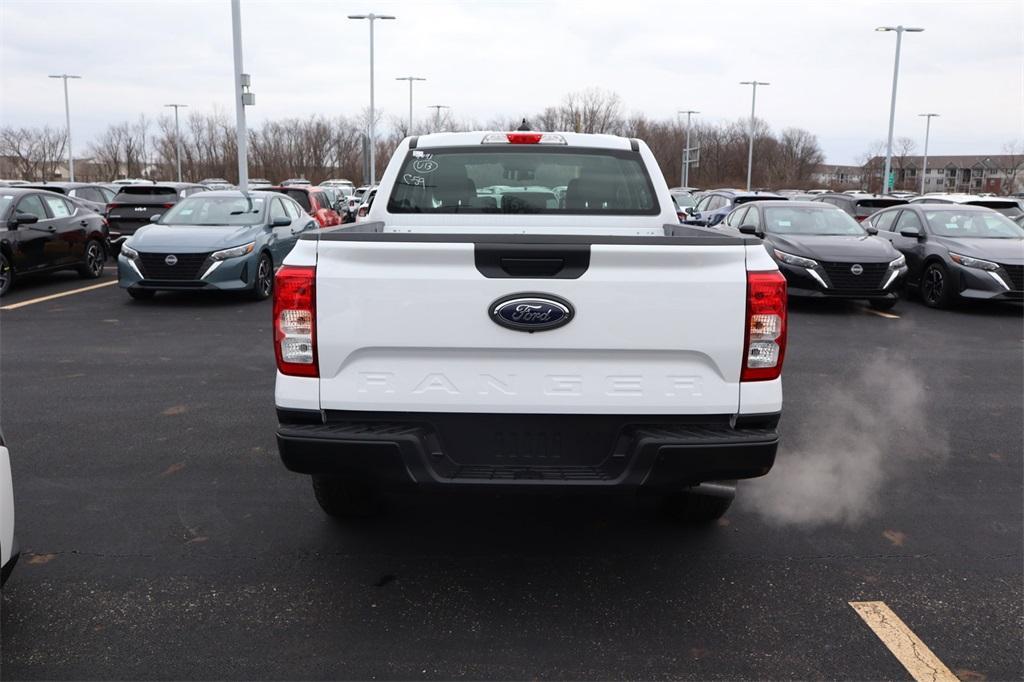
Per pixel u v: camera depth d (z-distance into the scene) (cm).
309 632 311
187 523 407
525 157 486
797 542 394
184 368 739
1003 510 437
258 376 711
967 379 739
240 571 358
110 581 348
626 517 421
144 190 1736
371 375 306
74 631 309
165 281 1080
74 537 389
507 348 302
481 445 312
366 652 298
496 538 395
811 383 720
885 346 892
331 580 351
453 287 298
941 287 1159
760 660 296
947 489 467
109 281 1366
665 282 299
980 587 351
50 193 1321
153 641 303
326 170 7269
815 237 1172
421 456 304
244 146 2267
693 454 302
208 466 487
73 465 486
